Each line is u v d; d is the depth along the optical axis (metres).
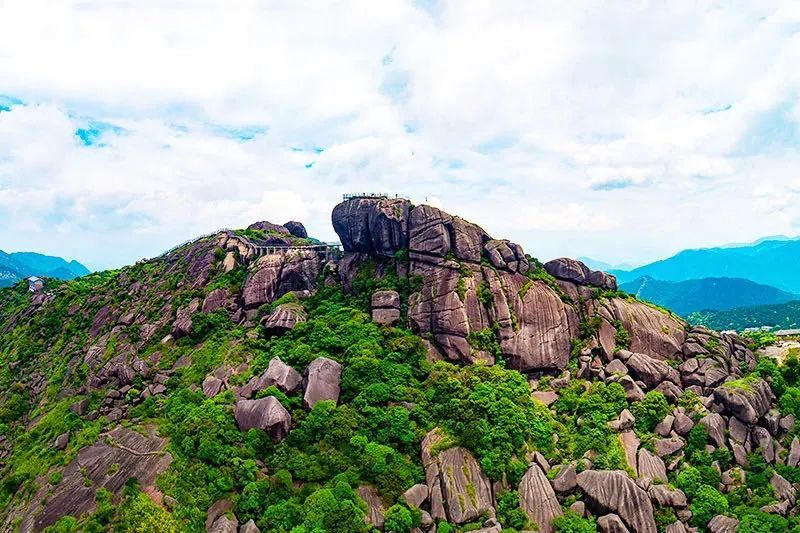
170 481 58.12
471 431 63.53
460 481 59.84
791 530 57.03
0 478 71.75
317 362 71.00
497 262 85.31
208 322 86.69
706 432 66.69
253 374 73.50
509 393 69.00
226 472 58.50
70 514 57.50
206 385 74.12
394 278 86.31
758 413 69.06
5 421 85.88
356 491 57.81
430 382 71.31
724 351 80.12
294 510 55.12
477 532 55.22
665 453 65.00
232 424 64.56
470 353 76.44
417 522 56.38
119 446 64.81
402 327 80.88
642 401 70.38
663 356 80.50
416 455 63.47
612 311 83.81
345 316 81.69
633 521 57.50
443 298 80.19
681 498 59.94
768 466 64.62
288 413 65.12
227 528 53.31
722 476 63.72
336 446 62.59
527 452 64.19
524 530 56.94
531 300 82.12
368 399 67.94
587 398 71.62
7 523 61.12
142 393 76.88
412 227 87.31
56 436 73.12
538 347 78.31
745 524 57.41
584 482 60.75
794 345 83.38
